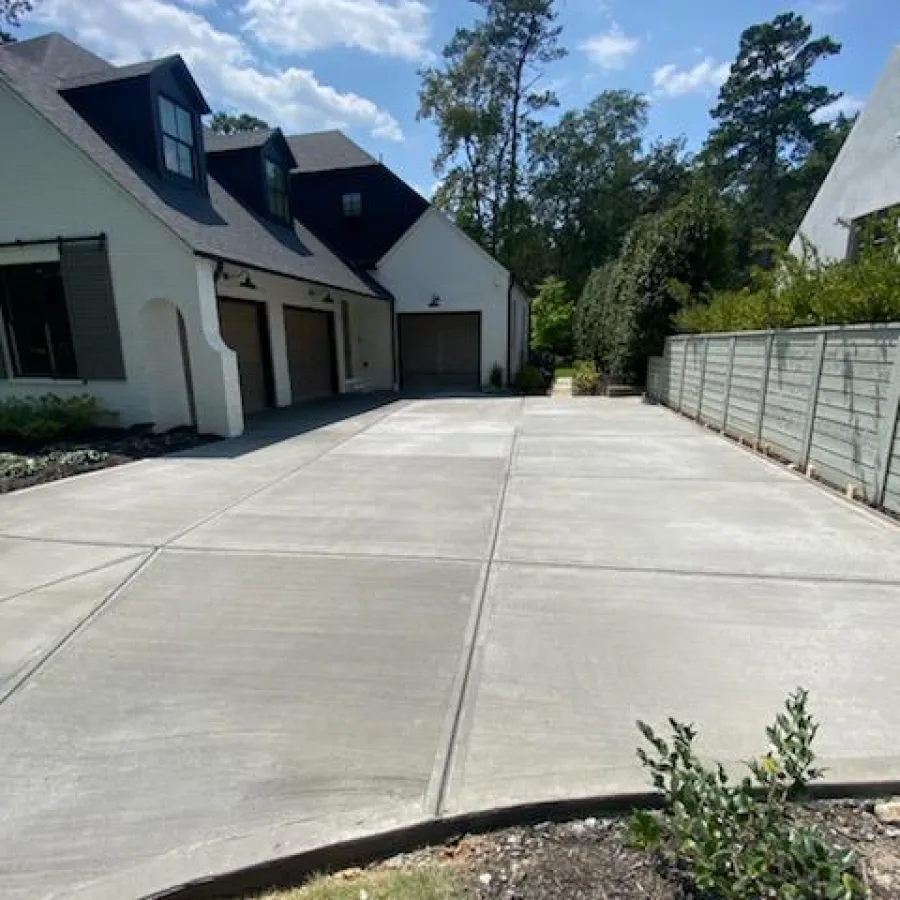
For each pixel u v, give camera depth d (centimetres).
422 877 155
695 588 318
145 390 833
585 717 214
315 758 197
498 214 2731
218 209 991
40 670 252
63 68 972
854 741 197
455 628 281
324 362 1402
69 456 674
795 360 596
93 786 187
